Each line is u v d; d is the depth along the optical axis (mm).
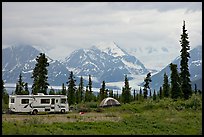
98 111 58875
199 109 51594
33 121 33156
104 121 35719
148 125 33750
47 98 55531
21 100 54031
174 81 72062
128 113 52438
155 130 31453
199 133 30953
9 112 54906
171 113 46344
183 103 55844
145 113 49375
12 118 41719
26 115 51000
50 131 28047
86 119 38938
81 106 70188
